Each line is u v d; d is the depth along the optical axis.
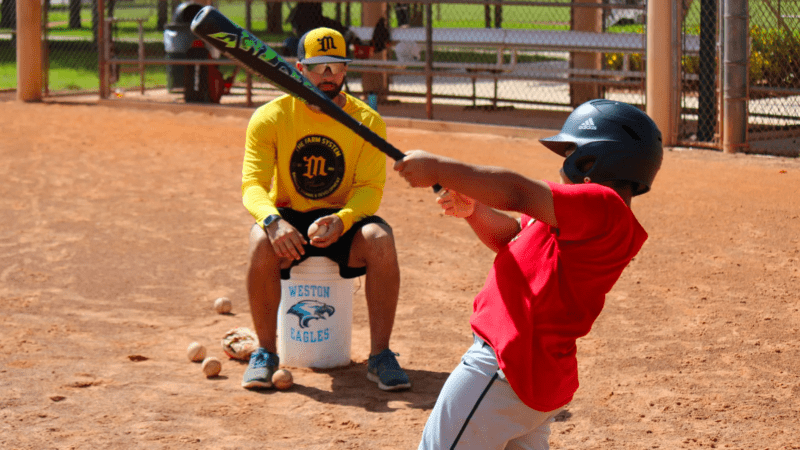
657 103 11.41
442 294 5.97
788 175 9.70
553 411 2.42
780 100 14.45
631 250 2.29
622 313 5.50
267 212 4.22
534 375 2.33
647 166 2.32
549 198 2.12
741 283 6.08
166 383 4.40
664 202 8.51
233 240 7.38
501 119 14.17
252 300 4.37
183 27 16.28
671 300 5.74
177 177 10.01
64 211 8.36
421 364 4.72
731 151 11.05
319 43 4.37
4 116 14.95
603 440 3.76
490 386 2.36
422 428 3.86
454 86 19.83
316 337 4.63
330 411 4.05
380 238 4.36
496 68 14.95
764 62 13.43
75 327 5.27
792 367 4.59
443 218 8.15
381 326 4.44
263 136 4.42
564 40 13.89
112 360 4.72
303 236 4.50
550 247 2.32
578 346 4.94
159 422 3.89
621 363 4.67
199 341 5.09
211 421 3.92
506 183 2.10
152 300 5.85
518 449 2.54
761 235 7.31
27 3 16.77
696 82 13.36
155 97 17.58
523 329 2.31
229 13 37.03
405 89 19.28
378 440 3.73
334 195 4.52
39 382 4.35
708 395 4.24
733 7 10.80
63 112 15.66
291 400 4.19
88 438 3.70
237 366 4.70
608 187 2.28
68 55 27.80
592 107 2.37
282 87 2.44
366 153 4.50
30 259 6.76
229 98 17.97
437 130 13.52
